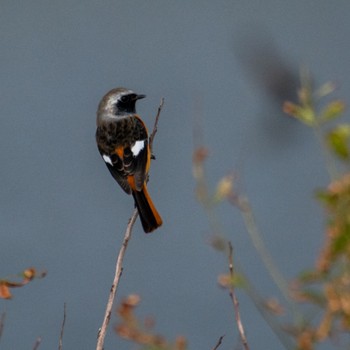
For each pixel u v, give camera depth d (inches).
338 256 142.9
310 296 146.3
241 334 178.2
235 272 168.7
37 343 218.5
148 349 157.2
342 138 150.5
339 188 142.7
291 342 152.9
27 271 201.3
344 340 148.4
